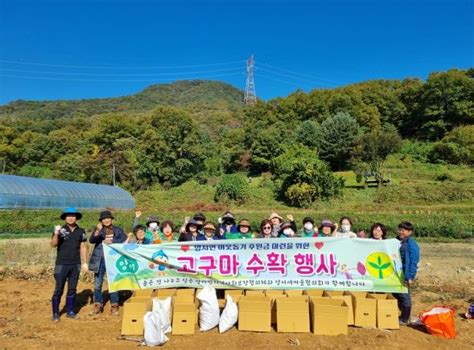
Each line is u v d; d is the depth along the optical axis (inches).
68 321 290.5
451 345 244.8
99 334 263.0
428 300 359.6
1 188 1111.0
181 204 1547.7
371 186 1672.0
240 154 2509.8
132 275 307.4
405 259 283.6
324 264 294.0
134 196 1702.8
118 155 2186.3
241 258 301.4
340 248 293.9
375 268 289.3
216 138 3479.3
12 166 2662.4
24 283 422.9
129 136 2632.9
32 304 339.9
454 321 284.5
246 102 5418.3
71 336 259.1
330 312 258.1
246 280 299.7
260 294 298.5
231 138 2945.4
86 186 1448.1
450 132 2571.4
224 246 303.1
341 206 1365.7
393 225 968.3
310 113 3225.9
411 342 247.0
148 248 307.9
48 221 1123.9
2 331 268.2
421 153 2357.3
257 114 3715.6
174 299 288.7
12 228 1052.5
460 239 898.7
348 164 2267.5
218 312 268.2
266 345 240.2
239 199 1515.7
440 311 267.3
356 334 258.5
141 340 250.8
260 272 299.3
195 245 305.3
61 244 298.4
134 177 2134.6
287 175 1485.0
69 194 1314.0
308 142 2415.1
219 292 328.2
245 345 240.7
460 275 475.2
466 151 2107.5
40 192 1216.8
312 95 3457.2
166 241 340.5
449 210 1212.5
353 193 1514.5
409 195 1423.5
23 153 2719.0
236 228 376.2
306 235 343.0
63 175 2252.7
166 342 245.6
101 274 311.7
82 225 1096.2
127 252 307.9
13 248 670.5
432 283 431.5
